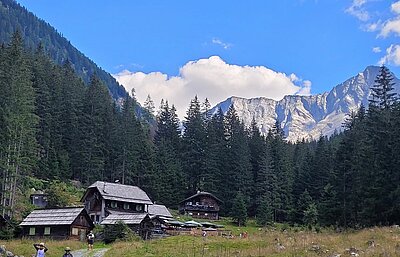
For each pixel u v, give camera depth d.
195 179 140.75
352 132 86.25
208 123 153.50
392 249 35.62
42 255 35.84
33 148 83.06
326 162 115.81
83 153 119.12
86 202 93.94
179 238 65.81
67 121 124.81
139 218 76.00
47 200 93.06
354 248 36.75
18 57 93.25
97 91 134.38
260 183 128.38
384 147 71.56
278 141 147.00
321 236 50.50
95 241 66.62
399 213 66.94
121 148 126.69
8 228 65.62
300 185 125.38
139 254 43.16
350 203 77.00
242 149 135.38
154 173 126.19
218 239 57.91
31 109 84.19
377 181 69.56
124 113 153.12
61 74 147.38
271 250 39.59
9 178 75.75
